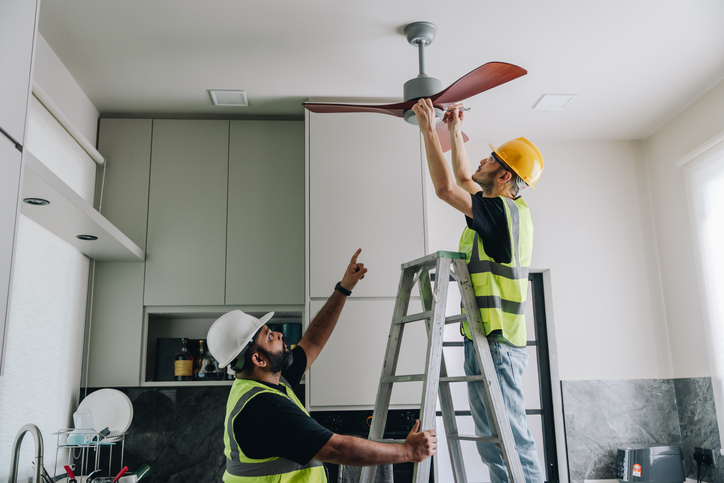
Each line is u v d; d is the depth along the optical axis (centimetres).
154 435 320
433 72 303
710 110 321
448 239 360
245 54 285
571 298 364
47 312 276
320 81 311
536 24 262
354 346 301
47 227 266
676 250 355
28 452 257
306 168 322
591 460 345
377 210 319
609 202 378
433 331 189
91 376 317
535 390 362
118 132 346
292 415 164
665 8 251
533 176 228
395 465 290
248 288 332
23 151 143
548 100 331
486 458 202
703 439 332
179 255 334
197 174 344
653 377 358
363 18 257
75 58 287
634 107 341
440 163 204
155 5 247
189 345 338
